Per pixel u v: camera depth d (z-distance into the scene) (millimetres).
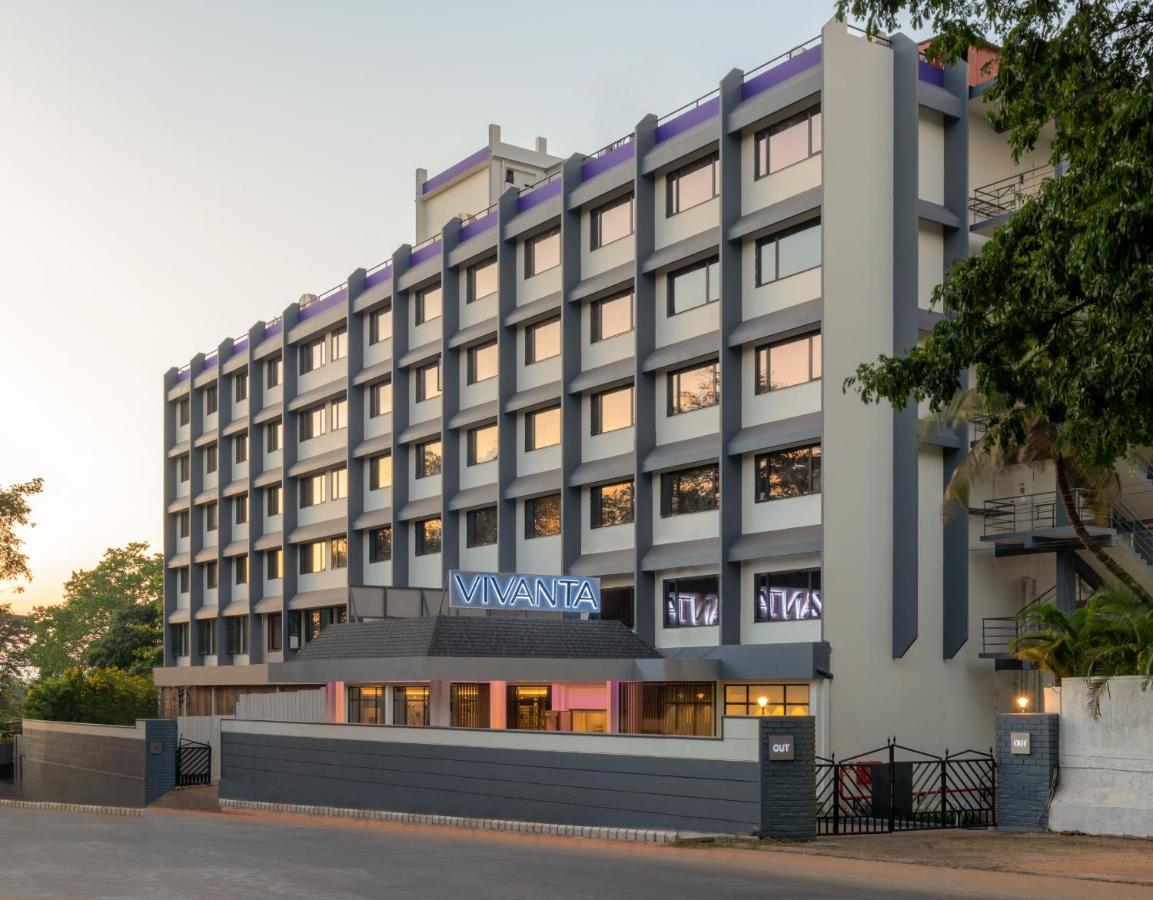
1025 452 30781
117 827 25750
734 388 38531
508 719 37438
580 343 45062
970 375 36219
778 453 37625
